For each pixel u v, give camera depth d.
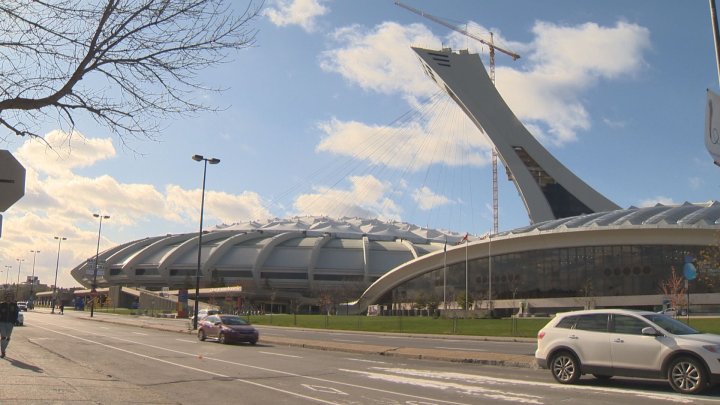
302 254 134.38
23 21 7.98
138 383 15.95
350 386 15.57
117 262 144.25
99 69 8.45
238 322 32.94
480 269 91.50
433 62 128.38
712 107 10.59
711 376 13.81
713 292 69.56
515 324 42.38
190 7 8.43
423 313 92.44
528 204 120.19
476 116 125.69
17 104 8.01
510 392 14.48
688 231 73.31
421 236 163.50
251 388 15.13
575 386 15.47
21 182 9.08
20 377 14.85
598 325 15.79
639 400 13.20
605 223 84.50
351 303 111.00
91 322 58.88
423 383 16.17
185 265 133.12
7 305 21.06
